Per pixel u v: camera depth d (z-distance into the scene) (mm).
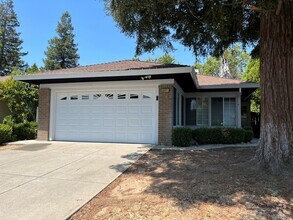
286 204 3732
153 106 10094
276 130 5441
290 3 5629
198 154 7871
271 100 5582
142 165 6457
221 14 6293
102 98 10750
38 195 4277
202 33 7781
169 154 7883
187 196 4090
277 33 5621
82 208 3777
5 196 4215
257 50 8711
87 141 10758
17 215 3490
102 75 9555
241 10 6672
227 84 12703
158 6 6457
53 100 11234
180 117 12602
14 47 38812
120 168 6121
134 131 10281
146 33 7488
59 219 3393
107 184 4910
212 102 14617
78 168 6129
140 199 4039
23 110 15352
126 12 6410
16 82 14836
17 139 11516
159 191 4395
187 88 13141
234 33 7863
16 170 5934
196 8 7125
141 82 10219
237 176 5066
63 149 8734
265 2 4633
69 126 11062
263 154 5578
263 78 5816
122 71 9367
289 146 5336
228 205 3717
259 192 4188
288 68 5523
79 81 10859
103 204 3900
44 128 11156
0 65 37406
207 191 4281
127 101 10438
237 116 14000
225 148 9070
